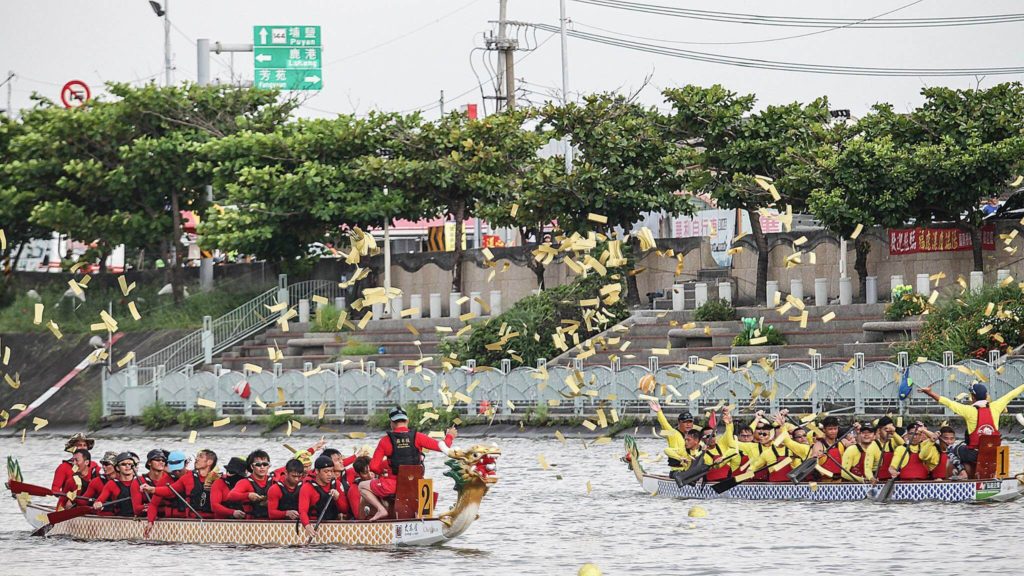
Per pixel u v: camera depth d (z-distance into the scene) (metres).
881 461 48.22
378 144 105.00
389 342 99.44
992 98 85.94
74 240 115.81
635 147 95.75
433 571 36.59
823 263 93.62
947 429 48.28
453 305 104.19
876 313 84.69
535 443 75.50
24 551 41.94
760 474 50.06
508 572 36.31
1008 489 47.12
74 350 110.69
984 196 84.00
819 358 72.88
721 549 39.41
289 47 135.00
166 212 116.69
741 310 89.12
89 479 46.41
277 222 103.94
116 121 112.50
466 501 40.41
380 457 41.22
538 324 88.12
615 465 64.19
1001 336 70.75
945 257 88.31
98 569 38.12
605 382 77.75
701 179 93.69
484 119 103.12
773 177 92.69
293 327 106.12
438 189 102.69
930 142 86.25
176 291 116.06
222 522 41.56
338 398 87.00
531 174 99.06
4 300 124.94
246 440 84.94
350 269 114.31
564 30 116.25
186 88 113.94
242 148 106.12
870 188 84.50
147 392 95.81
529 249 103.75
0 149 119.69
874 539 40.12
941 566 35.69
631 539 41.84
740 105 93.12
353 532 40.44
